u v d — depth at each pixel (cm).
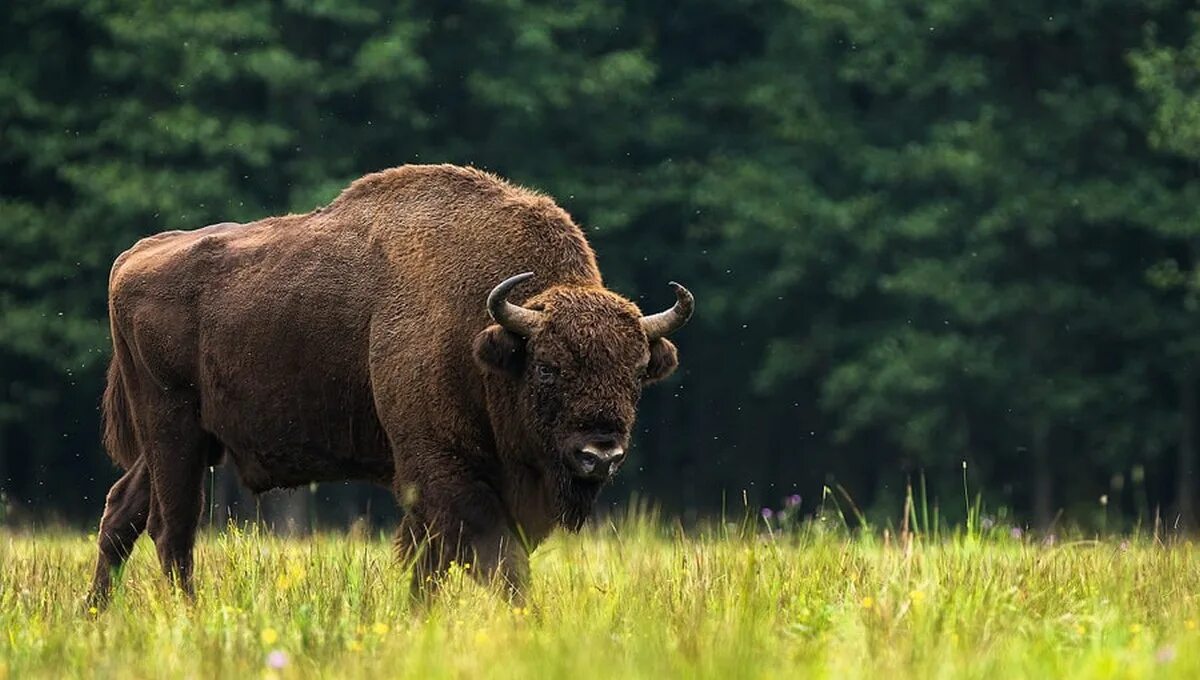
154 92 10969
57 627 2897
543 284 3538
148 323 3919
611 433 3300
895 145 11638
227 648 2630
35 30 11169
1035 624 2822
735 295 11488
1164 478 12062
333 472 3800
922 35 11519
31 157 10831
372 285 3672
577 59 11125
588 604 2978
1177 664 2406
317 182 10312
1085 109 11156
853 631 2656
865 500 12000
